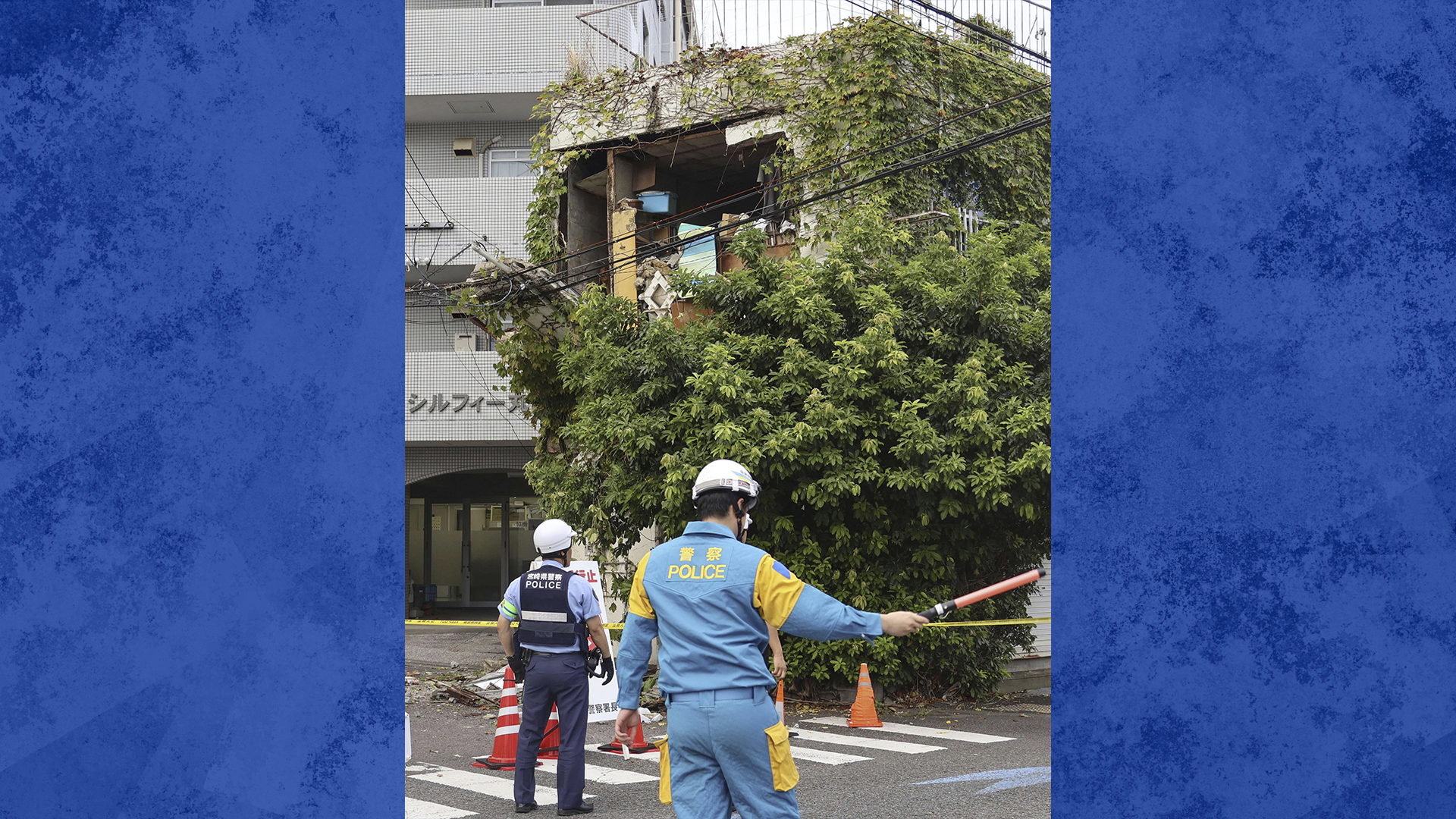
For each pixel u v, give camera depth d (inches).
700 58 677.9
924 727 441.1
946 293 484.1
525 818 276.5
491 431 916.0
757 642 148.9
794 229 620.7
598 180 734.5
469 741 410.3
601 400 502.3
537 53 932.0
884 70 604.4
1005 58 660.7
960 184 633.6
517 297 653.3
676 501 458.0
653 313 630.5
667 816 278.4
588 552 574.9
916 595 492.4
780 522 477.4
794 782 145.3
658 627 151.9
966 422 441.4
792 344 467.2
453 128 990.4
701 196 785.6
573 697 280.2
